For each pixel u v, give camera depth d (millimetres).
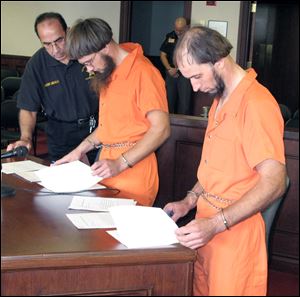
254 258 1562
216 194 1558
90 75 2428
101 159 2016
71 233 1403
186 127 3090
